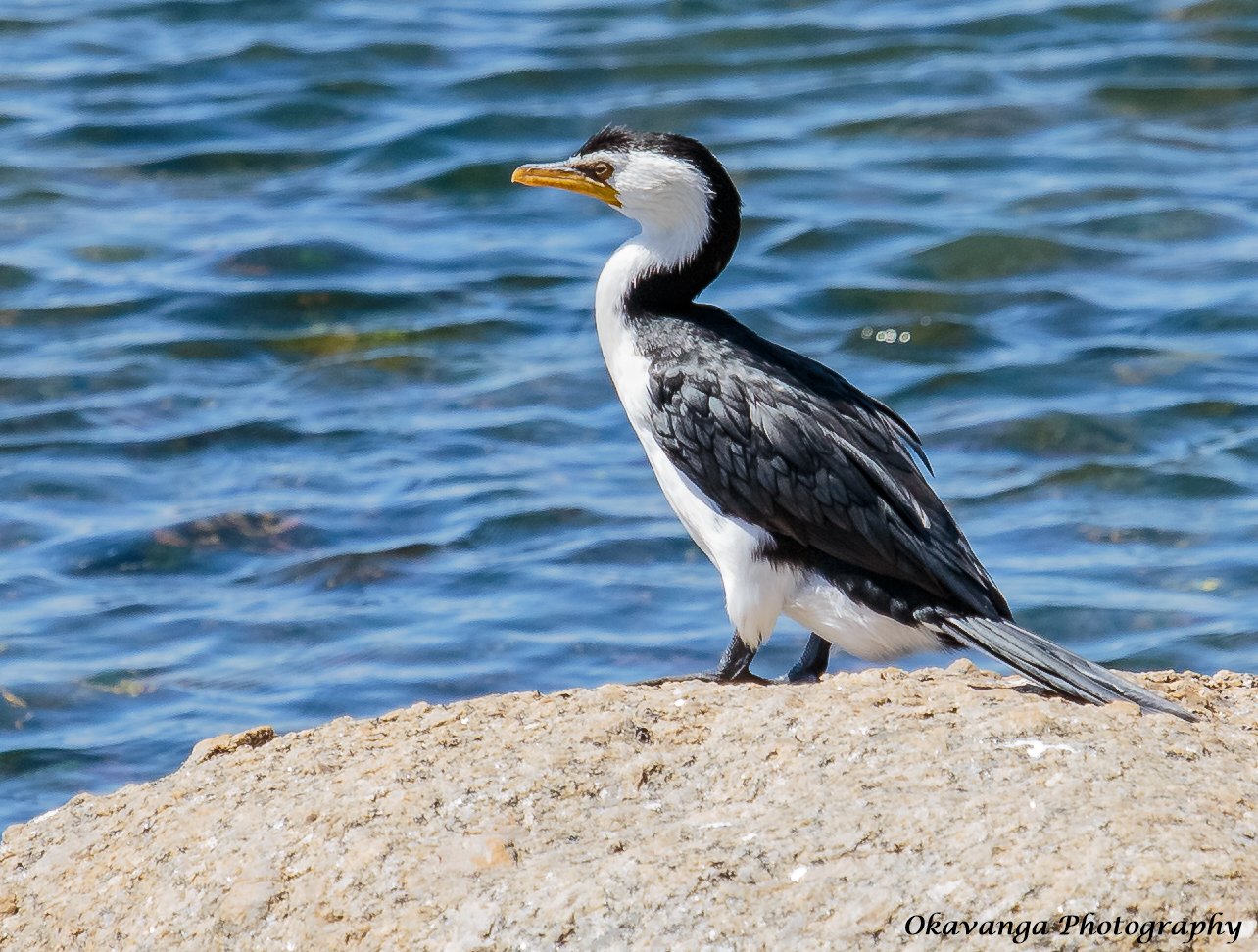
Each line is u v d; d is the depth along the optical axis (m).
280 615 14.12
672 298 9.31
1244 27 27.58
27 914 7.32
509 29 28.59
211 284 20.34
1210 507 15.51
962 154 23.77
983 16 28.59
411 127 24.53
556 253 21.44
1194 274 20.30
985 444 16.91
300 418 17.58
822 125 24.72
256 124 24.86
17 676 13.21
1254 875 5.93
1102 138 24.12
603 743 7.39
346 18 29.17
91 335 19.31
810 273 20.75
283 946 6.64
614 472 16.47
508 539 15.27
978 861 6.11
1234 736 7.29
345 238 21.47
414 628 13.84
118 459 16.80
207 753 8.21
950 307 19.78
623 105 25.31
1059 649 7.85
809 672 8.94
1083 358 18.47
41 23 29.22
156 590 14.56
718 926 6.11
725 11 29.38
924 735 7.04
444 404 17.91
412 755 7.44
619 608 14.09
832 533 8.39
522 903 6.38
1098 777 6.60
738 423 8.62
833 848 6.36
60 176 23.27
